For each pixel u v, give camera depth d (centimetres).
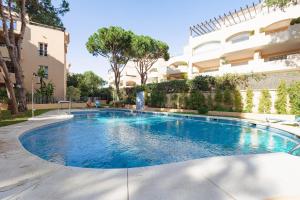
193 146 811
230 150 748
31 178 354
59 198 280
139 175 360
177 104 2252
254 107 1664
